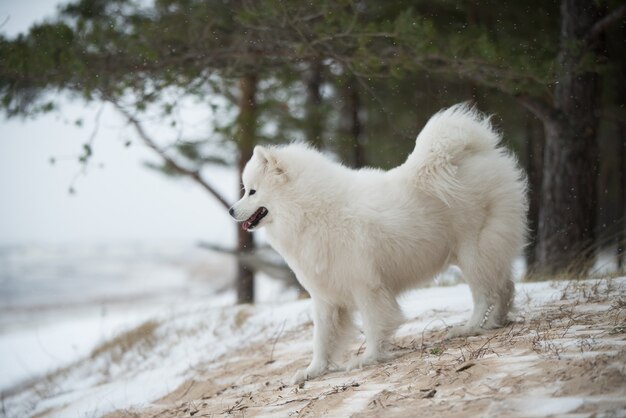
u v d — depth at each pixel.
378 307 6.64
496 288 6.85
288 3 10.53
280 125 14.67
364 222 6.61
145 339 12.53
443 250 6.97
